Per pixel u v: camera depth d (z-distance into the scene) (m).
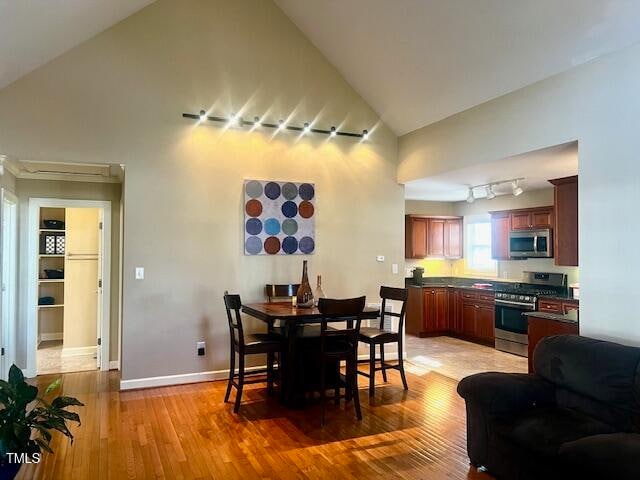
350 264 5.60
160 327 4.69
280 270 5.23
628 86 3.18
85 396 4.38
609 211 3.29
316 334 4.38
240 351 4.01
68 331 6.04
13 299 4.88
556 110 3.71
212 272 4.91
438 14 3.93
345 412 3.98
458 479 2.83
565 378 2.89
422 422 3.76
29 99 4.23
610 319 3.25
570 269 6.29
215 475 2.87
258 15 5.16
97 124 4.45
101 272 5.36
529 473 2.54
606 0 3.06
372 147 5.73
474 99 4.51
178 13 4.80
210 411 3.99
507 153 4.19
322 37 5.20
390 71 4.95
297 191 5.31
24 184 5.03
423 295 7.33
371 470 2.94
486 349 6.48
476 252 7.95
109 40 4.51
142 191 4.62
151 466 2.98
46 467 2.96
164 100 4.72
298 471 2.92
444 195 7.20
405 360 5.84
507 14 3.55
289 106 5.29
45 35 3.71
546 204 6.48
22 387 2.43
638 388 2.53
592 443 2.20
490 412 2.84
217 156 4.95
